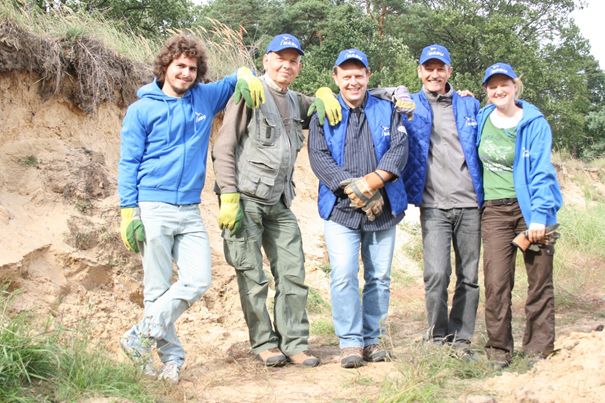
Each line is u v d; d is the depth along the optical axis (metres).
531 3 42.56
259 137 4.52
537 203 4.25
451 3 39.84
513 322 6.29
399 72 26.31
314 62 27.91
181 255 4.17
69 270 5.09
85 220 5.42
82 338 4.23
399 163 4.50
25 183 5.38
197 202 4.25
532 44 38.50
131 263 5.56
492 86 4.43
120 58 6.77
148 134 4.11
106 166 6.21
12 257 4.64
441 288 4.70
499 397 3.78
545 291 4.38
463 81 33.50
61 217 5.30
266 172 4.55
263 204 4.62
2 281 4.50
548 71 39.19
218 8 34.75
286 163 4.63
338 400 3.90
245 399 3.93
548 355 4.40
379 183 4.45
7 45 5.58
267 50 4.70
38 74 5.89
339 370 4.55
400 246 9.34
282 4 35.44
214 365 4.71
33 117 5.84
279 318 4.81
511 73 4.39
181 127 4.13
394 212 4.62
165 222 4.09
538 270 4.36
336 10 30.73
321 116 4.61
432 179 4.70
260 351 4.74
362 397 3.92
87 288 5.18
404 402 3.72
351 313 4.65
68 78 6.16
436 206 4.70
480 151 4.52
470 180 4.64
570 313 6.79
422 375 4.04
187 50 4.12
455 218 4.69
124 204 4.07
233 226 4.47
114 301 5.29
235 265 4.68
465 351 4.58
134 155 4.08
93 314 5.02
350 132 4.65
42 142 5.71
